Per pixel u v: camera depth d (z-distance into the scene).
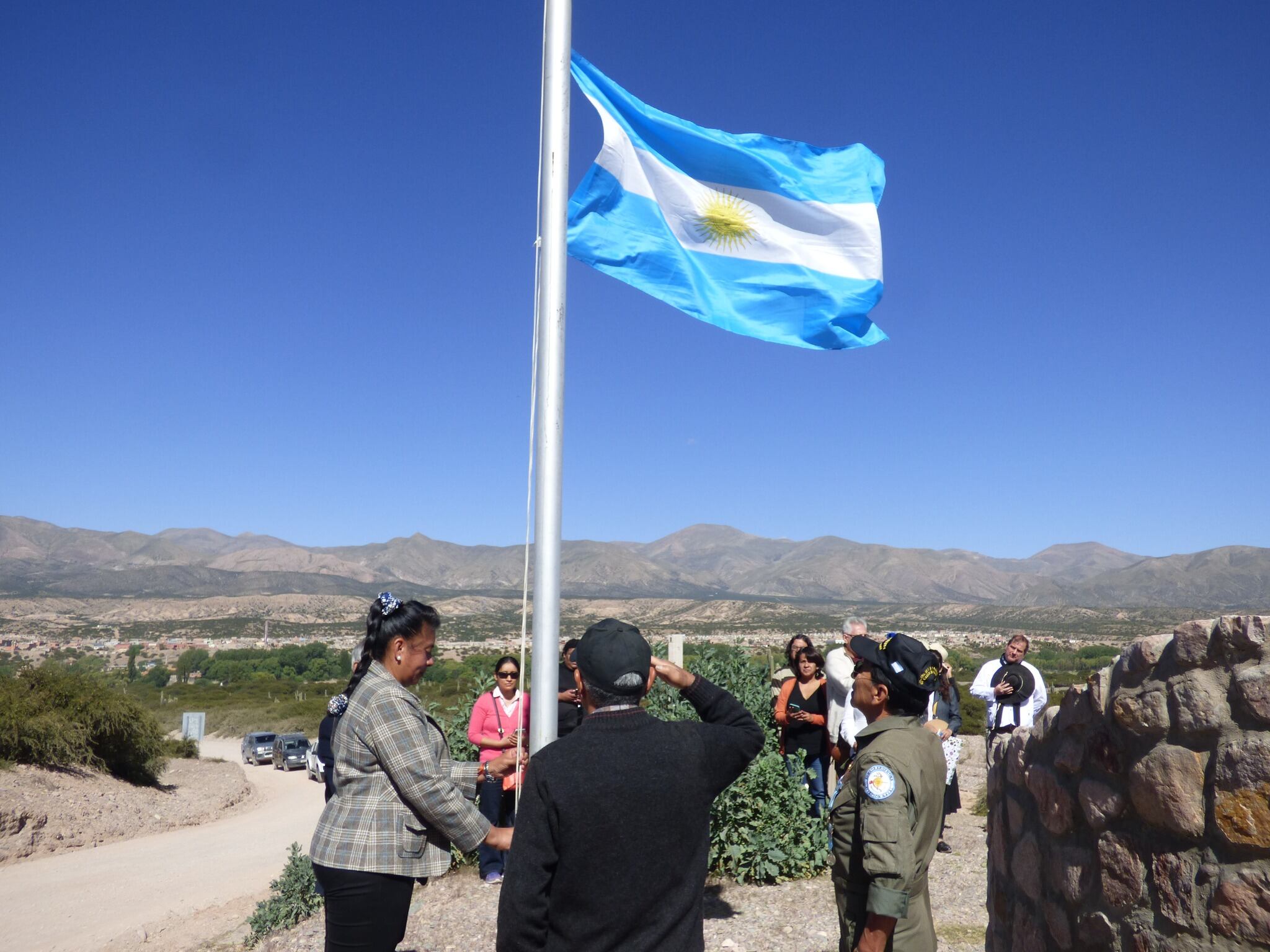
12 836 15.97
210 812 22.05
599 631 2.62
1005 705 8.01
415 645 3.53
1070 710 3.06
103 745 22.33
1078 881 2.94
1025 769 3.47
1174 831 2.42
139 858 15.91
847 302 5.94
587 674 2.58
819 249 5.95
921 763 2.88
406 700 3.41
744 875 7.03
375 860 3.25
